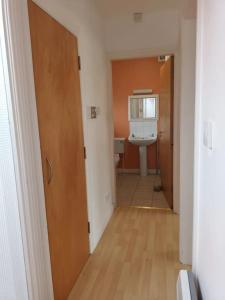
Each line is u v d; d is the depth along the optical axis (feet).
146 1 8.23
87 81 7.42
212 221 3.18
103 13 9.09
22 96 3.78
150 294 5.92
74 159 6.32
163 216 10.21
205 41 3.63
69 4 6.06
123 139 16.61
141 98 16.56
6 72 3.52
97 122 8.50
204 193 3.76
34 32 4.32
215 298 3.00
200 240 4.10
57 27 5.30
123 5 8.50
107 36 9.80
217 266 2.91
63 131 5.62
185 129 6.33
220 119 2.74
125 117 16.98
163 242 8.22
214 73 3.03
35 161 4.24
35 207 4.19
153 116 16.58
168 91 10.46
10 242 4.06
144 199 12.17
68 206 5.92
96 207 8.26
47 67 4.83
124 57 9.89
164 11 9.16
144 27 9.48
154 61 15.94
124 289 6.11
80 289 6.16
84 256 7.14
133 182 15.07
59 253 5.39
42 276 4.49
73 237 6.27
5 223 4.00
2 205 3.93
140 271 6.78
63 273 5.63
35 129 4.23
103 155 9.29
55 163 5.18
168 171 11.02
